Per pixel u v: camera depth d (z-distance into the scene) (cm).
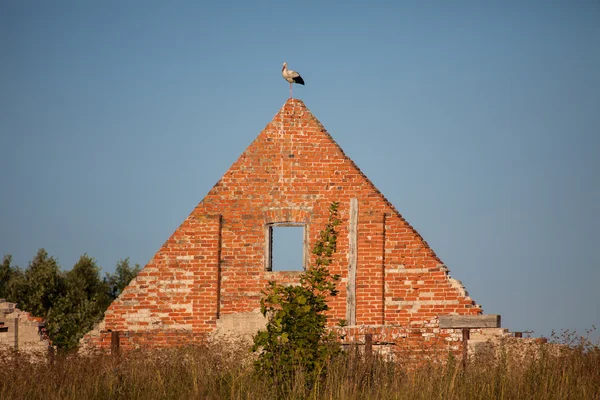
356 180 6850
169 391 4712
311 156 6875
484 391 4709
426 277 6706
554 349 5538
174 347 6391
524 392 4688
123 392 4741
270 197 6800
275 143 6875
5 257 13288
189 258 6700
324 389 4766
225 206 6781
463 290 6694
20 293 12619
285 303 5122
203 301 6644
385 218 6788
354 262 6719
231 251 6731
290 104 6950
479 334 6350
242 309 6662
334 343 5194
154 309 6638
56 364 5266
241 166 6844
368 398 4534
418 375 4847
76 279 13088
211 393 4494
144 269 6694
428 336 6262
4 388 4653
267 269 6725
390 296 6688
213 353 5753
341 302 6669
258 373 4947
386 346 6244
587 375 4928
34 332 6738
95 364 5259
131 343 6588
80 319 12619
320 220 6794
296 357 4941
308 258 6750
